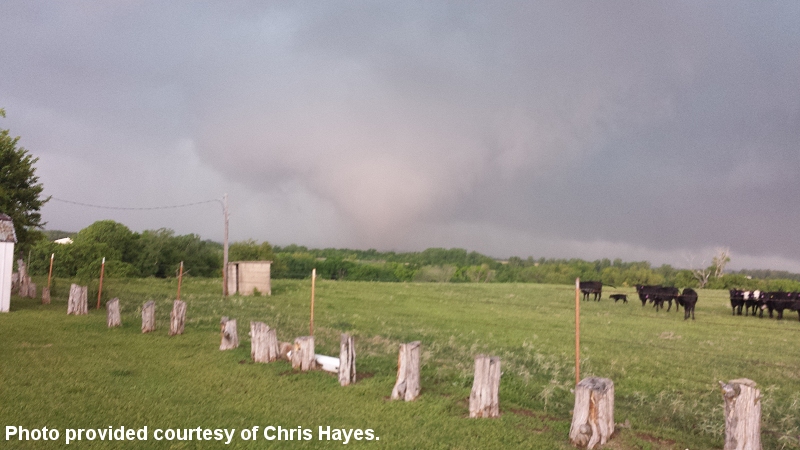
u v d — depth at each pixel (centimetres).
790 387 1384
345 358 1165
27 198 3159
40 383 1088
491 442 829
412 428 895
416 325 2411
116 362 1301
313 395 1080
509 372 1341
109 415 920
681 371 1535
